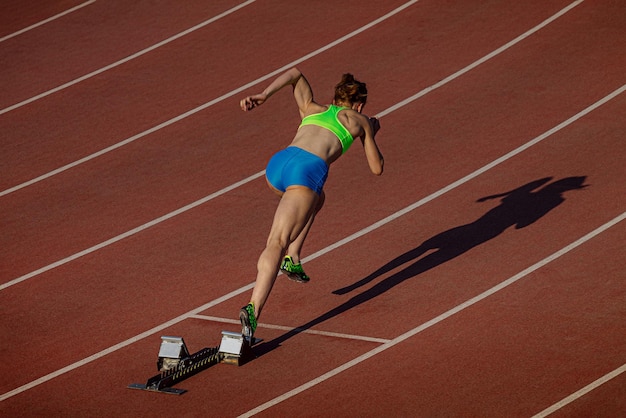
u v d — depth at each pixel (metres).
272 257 15.97
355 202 23.00
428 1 35.00
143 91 30.41
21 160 26.58
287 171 16.36
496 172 23.94
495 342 16.47
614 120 26.08
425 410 14.42
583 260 19.39
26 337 17.67
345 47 32.16
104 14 36.38
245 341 16.11
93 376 16.08
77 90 30.80
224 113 28.58
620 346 16.02
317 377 15.66
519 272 19.09
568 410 14.17
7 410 14.99
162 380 15.38
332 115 16.92
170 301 18.91
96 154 26.67
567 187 22.78
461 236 20.92
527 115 26.81
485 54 30.75
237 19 35.00
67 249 21.59
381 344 16.69
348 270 19.78
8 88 31.23
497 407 14.38
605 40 30.83
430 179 23.88
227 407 14.83
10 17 36.78
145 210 23.39
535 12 33.31
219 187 24.31
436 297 18.33
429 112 27.53
